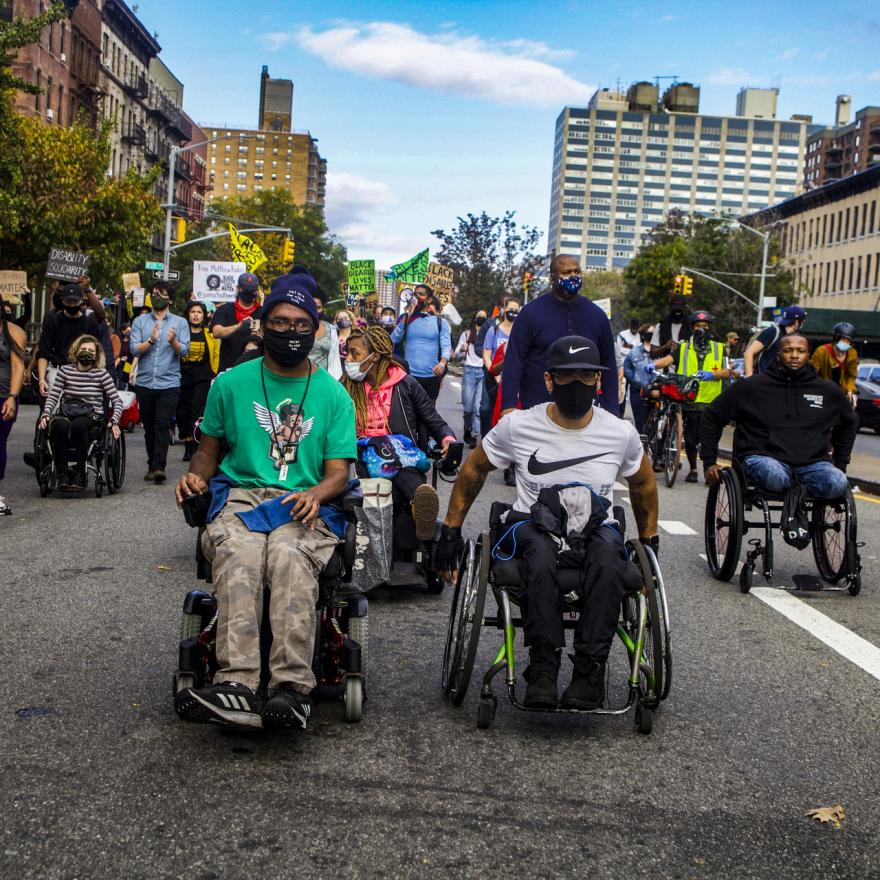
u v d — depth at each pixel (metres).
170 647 5.96
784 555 9.78
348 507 4.81
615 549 4.85
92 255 38.56
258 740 4.58
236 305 13.16
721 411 8.54
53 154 37.31
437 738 4.71
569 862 3.57
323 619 4.88
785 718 5.19
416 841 3.68
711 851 3.70
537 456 5.22
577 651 4.79
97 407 11.66
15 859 3.43
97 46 65.62
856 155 160.75
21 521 9.95
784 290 77.75
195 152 99.38
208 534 4.63
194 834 3.66
